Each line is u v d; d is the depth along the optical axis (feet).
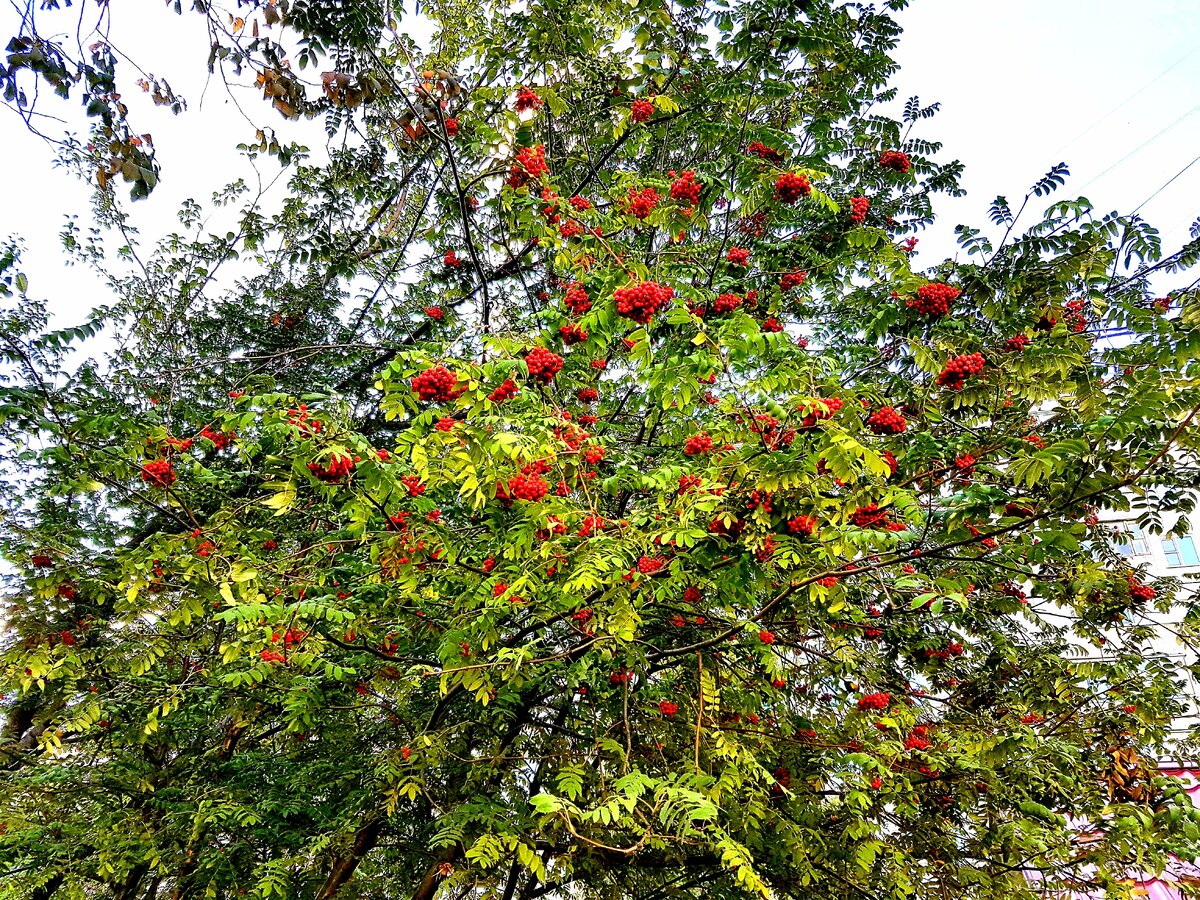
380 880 23.48
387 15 15.26
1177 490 17.48
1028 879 18.88
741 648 17.53
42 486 24.53
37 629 19.71
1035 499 13.19
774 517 12.48
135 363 26.58
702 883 19.10
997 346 16.21
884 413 12.75
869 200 21.13
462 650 15.49
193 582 14.74
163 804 21.52
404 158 23.49
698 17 21.21
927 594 12.42
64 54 10.68
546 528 12.46
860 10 19.60
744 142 20.51
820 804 18.24
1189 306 13.01
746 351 12.47
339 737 22.59
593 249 16.66
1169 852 14.24
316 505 19.66
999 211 16.75
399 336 27.76
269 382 20.04
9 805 21.77
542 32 18.86
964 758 16.83
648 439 21.77
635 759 18.37
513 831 15.88
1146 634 19.81
